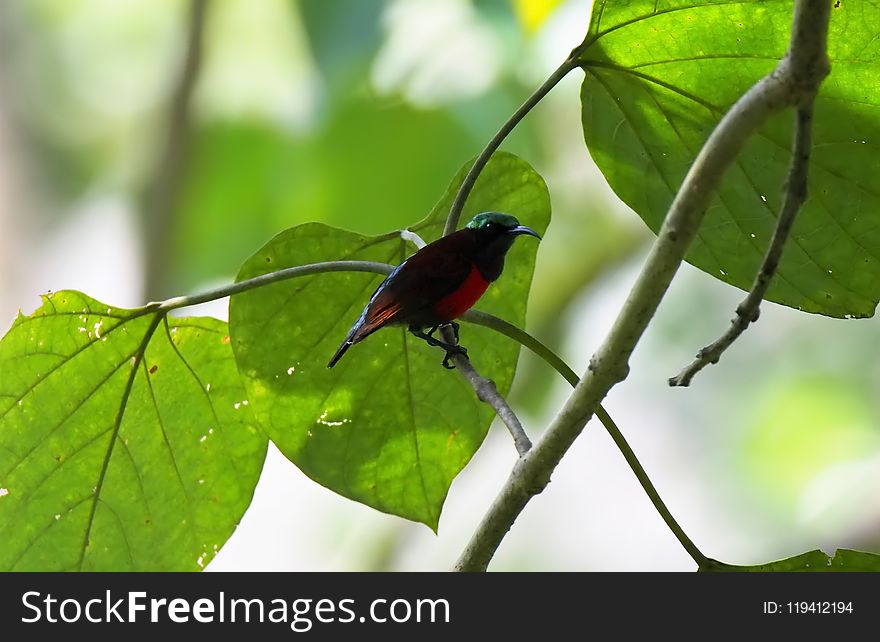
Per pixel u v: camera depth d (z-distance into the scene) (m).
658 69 1.43
